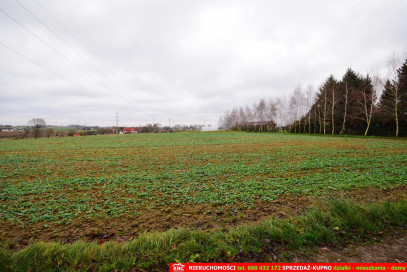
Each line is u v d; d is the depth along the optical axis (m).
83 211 7.18
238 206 7.29
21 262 3.66
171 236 4.48
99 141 40.62
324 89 56.91
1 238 5.35
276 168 13.41
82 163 16.83
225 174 12.20
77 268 3.65
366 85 52.12
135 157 19.86
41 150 25.92
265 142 32.59
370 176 10.55
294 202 7.56
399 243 4.26
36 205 7.73
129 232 5.62
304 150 21.77
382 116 41.81
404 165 13.19
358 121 48.50
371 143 26.88
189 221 6.23
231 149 24.84
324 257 3.91
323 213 5.44
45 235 5.54
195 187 9.74
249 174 12.09
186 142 36.12
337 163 14.27
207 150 24.47
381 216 5.24
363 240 4.41
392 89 39.38
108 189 9.68
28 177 12.23
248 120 104.12
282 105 79.88
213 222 6.12
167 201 8.00
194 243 4.23
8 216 6.67
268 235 4.56
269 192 8.60
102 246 4.26
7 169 14.54
